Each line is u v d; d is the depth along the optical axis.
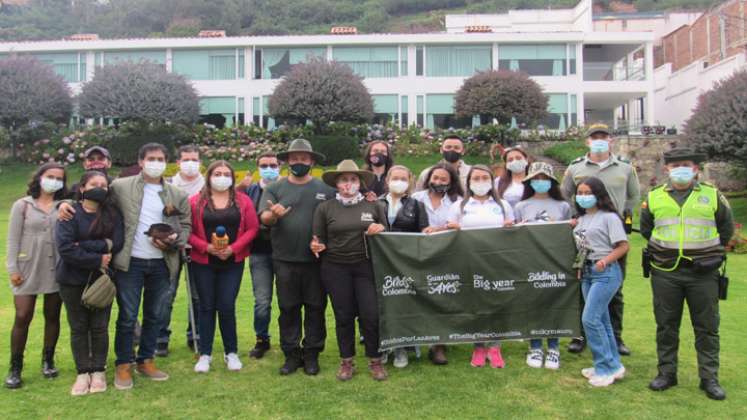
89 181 4.70
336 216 5.13
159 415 4.32
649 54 31.45
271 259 5.73
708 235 4.71
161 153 5.04
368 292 5.15
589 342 4.96
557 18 41.41
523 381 4.98
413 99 31.89
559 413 4.30
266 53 32.31
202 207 5.25
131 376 5.02
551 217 5.58
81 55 32.38
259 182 6.18
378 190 6.13
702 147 17.62
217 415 4.32
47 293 5.00
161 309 5.14
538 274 5.34
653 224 4.99
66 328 6.76
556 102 31.64
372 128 28.77
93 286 4.57
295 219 5.23
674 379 4.81
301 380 5.06
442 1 77.06
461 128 30.73
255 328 5.74
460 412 4.33
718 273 4.76
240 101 32.06
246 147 27.58
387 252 5.23
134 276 4.91
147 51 32.34
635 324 6.84
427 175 5.85
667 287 4.78
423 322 5.32
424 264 5.31
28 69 27.61
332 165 26.12
